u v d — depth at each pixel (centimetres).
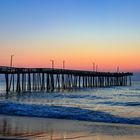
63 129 1616
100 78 8381
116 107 3456
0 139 1212
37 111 2594
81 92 6562
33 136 1359
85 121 2072
